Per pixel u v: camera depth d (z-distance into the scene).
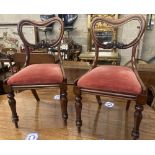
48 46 1.50
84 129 1.41
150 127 1.42
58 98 1.90
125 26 3.12
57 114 1.62
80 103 1.22
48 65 1.43
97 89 1.10
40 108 1.72
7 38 3.57
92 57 3.10
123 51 3.23
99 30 3.15
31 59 1.96
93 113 1.62
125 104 1.76
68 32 3.45
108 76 1.15
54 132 1.38
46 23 1.46
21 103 1.80
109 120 1.52
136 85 1.05
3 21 3.50
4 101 1.87
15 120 1.39
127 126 1.45
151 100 1.90
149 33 3.26
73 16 3.30
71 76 2.06
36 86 1.23
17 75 1.25
